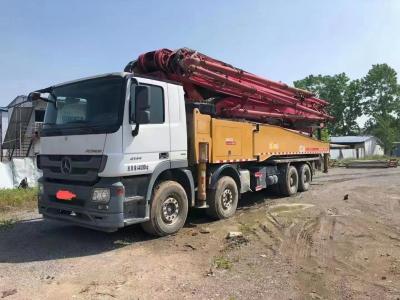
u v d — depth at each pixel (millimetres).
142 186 7902
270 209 11422
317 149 16406
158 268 6422
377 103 86688
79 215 7766
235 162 10703
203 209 10172
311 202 12648
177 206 8625
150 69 9477
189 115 9102
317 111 16734
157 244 7828
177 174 8891
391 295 5281
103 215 7254
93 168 7418
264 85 12711
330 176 23188
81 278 6023
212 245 7719
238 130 10750
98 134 7438
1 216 11008
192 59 9258
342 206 11766
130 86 7555
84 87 7992
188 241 8008
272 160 13125
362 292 5391
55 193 8047
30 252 7406
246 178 11398
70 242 8062
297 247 7516
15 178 18984
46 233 8844
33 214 11273
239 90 11383
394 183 18328
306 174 15570
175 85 8672
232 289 5504
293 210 11180
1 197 13312
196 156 9070
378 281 5781
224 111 11180
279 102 13641
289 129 14555
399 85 86062
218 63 10586
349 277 5945
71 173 7789
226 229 8977
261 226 9203
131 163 7516
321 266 6434
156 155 8070
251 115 12367
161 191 8219
